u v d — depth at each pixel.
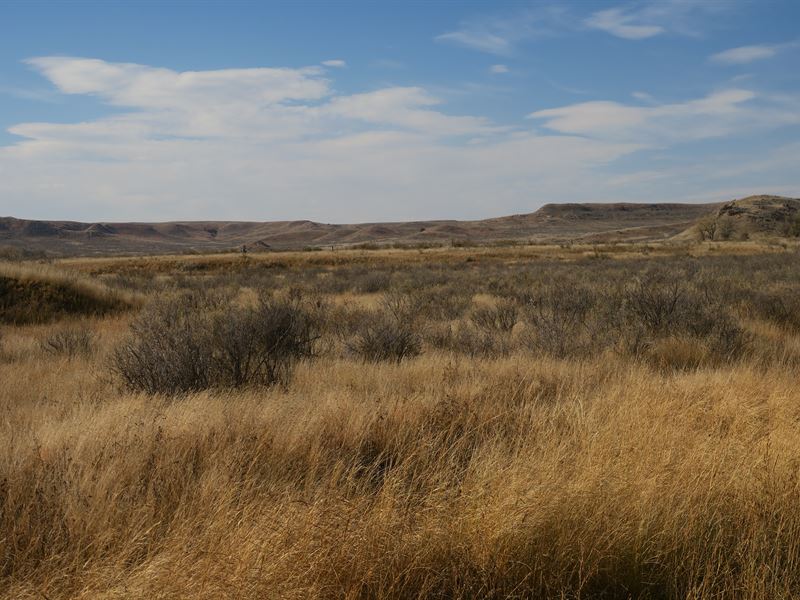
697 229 115.25
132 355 8.27
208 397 6.58
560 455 3.99
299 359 9.49
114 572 2.68
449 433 4.84
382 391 6.49
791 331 11.80
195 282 35.41
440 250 75.56
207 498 3.42
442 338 11.43
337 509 3.15
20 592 2.63
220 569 2.58
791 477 3.53
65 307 19.41
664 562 2.96
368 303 20.75
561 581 2.76
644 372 7.45
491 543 2.88
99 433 4.75
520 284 26.53
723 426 5.07
